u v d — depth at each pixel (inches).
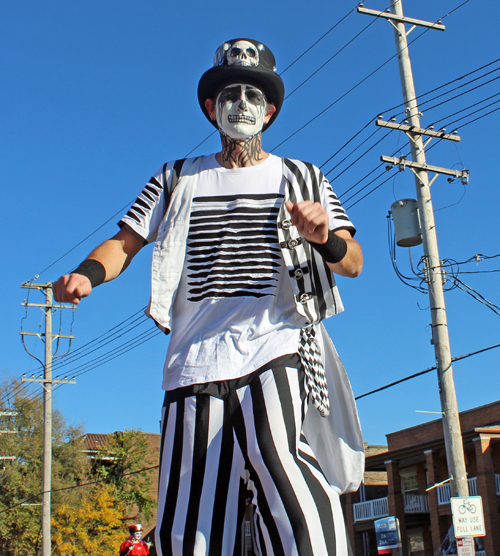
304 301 87.0
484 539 779.4
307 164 94.6
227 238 89.0
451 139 518.3
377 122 508.7
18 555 1307.8
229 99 92.3
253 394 81.4
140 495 1488.7
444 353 483.8
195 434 81.6
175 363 86.7
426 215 506.3
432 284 494.3
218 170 92.7
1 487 1355.8
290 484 75.8
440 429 949.8
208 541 79.6
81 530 1314.0
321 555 73.1
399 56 542.3
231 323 86.4
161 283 88.6
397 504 950.4
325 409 88.0
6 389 1470.2
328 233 78.8
